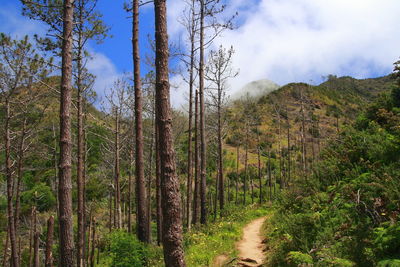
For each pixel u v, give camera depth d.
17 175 16.22
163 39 5.91
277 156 61.56
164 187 5.54
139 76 12.15
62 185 7.41
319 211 8.02
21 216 30.47
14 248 14.32
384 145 8.49
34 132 15.38
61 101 7.70
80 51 12.99
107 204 37.09
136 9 12.10
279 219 11.61
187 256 9.02
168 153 5.62
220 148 21.27
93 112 18.16
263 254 9.10
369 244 5.29
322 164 11.66
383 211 5.91
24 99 13.35
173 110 20.23
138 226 11.99
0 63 12.17
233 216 18.52
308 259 5.73
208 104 20.56
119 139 21.08
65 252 7.20
